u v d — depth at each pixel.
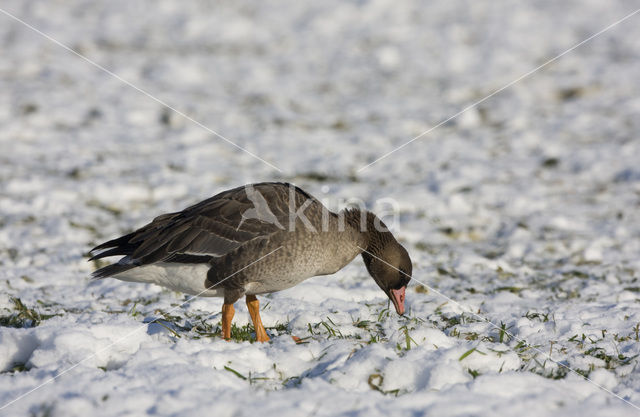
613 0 43.72
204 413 5.20
